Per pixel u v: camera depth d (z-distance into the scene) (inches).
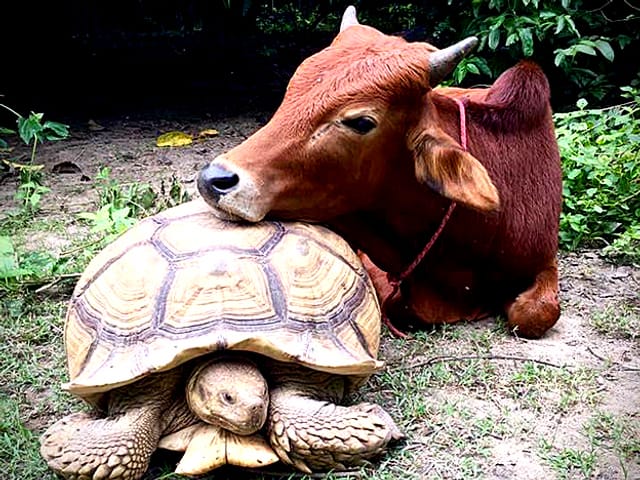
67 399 56.2
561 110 121.7
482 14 121.1
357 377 49.9
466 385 57.3
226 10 174.6
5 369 60.0
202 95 147.2
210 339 44.2
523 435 51.8
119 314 47.1
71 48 168.6
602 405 55.3
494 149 62.1
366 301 51.4
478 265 64.0
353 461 46.8
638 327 66.7
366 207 58.5
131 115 135.0
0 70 152.2
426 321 65.2
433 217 59.8
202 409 45.2
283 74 161.2
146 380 46.2
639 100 99.9
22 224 87.3
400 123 54.5
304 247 50.3
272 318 46.1
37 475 47.8
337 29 197.3
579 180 86.8
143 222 53.1
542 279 65.0
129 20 183.8
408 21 164.9
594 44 110.0
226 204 50.6
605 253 80.6
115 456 44.6
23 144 120.3
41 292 72.0
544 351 62.4
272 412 46.4
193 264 47.6
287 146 52.5
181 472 44.3
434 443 50.6
